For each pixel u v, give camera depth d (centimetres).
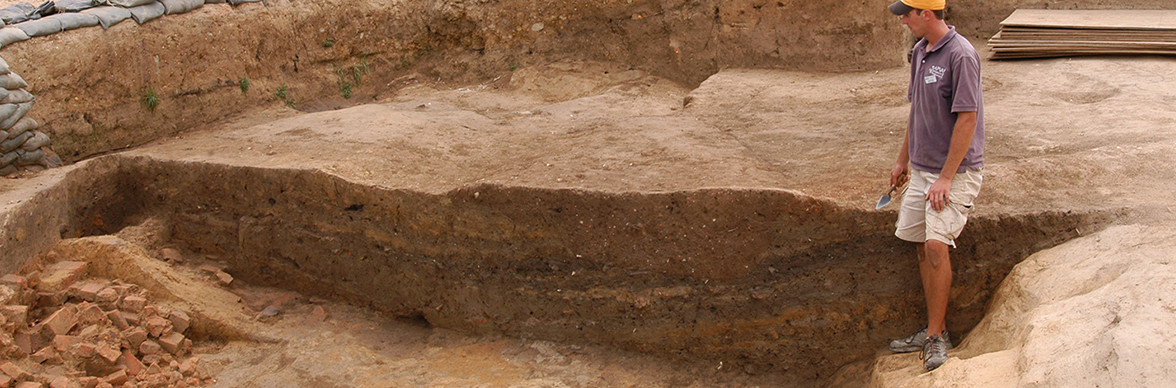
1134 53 781
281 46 854
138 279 597
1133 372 300
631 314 546
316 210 621
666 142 614
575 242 538
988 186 482
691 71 888
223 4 805
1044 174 489
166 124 757
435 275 591
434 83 950
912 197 418
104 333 535
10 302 529
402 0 938
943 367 389
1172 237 397
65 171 640
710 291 523
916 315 487
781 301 512
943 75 380
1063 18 851
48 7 711
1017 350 365
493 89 911
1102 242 416
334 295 641
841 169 537
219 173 645
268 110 830
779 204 489
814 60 845
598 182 533
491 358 564
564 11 917
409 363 562
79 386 493
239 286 660
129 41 721
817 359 521
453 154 659
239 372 555
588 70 913
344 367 553
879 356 488
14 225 559
